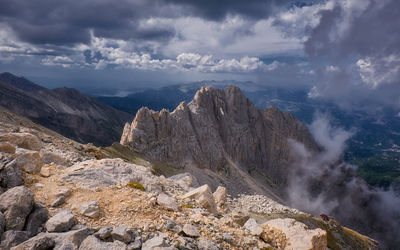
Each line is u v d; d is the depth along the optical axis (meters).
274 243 14.19
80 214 11.45
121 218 11.76
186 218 13.53
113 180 16.42
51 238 8.72
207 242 11.21
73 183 14.76
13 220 9.33
